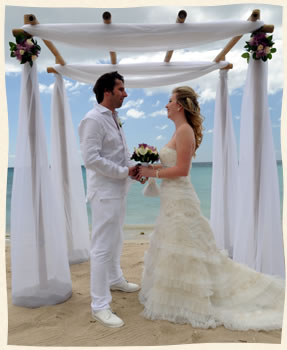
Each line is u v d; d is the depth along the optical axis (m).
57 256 2.98
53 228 2.97
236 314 2.56
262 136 3.14
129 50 3.18
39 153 2.91
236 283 2.79
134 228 7.83
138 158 2.72
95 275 2.64
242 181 3.29
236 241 3.38
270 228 3.15
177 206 2.69
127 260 4.24
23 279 2.87
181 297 2.60
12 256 2.88
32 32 2.78
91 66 3.90
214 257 2.72
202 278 2.59
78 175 4.13
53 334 2.45
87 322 2.60
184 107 2.72
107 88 2.66
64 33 2.84
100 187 2.65
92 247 2.70
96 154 2.53
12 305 2.93
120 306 2.88
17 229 2.87
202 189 15.45
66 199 4.07
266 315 2.56
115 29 2.87
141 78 4.21
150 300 2.68
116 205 2.67
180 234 2.63
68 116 4.04
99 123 2.57
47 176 2.97
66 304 2.95
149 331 2.45
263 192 3.15
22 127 2.86
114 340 2.36
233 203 4.11
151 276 2.89
